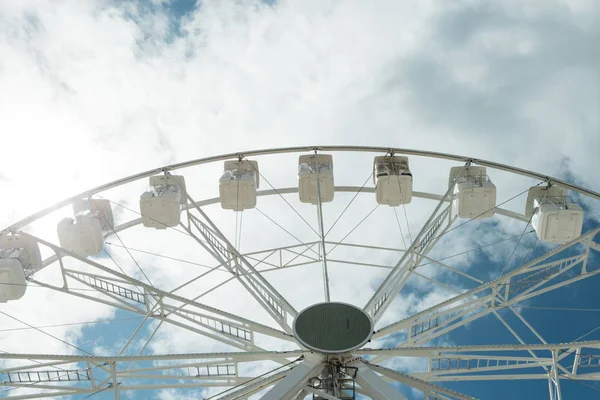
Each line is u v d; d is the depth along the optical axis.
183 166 21.19
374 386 12.89
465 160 20.83
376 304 16.28
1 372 14.43
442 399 13.41
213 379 15.28
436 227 20.31
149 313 16.42
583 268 17.44
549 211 19.61
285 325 15.91
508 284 16.69
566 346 14.16
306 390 13.12
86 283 17.20
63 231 19.88
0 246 18.56
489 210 20.80
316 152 21.77
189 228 20.39
